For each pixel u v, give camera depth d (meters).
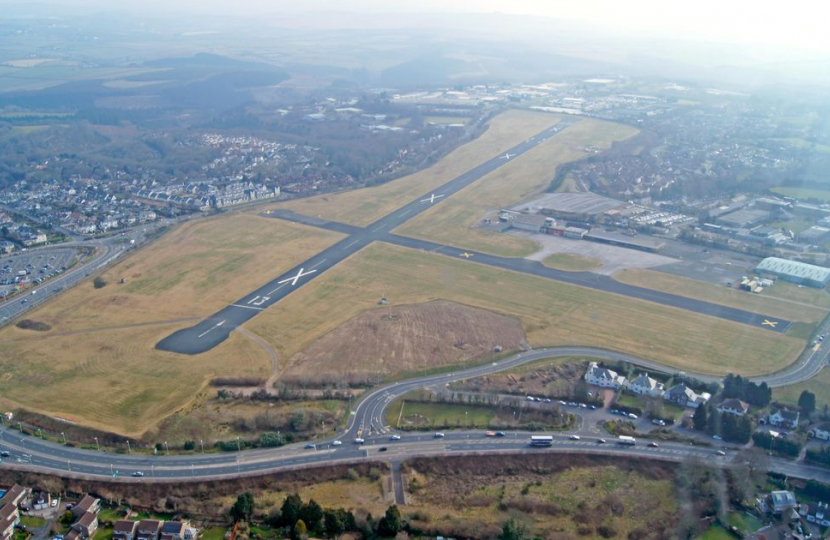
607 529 156.88
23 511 162.25
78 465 178.88
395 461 180.62
